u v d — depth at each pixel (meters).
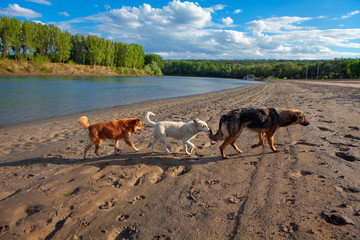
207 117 11.50
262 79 119.19
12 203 3.91
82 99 21.61
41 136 8.86
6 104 17.02
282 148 6.38
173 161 5.84
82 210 3.70
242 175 4.82
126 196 4.16
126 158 6.10
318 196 3.76
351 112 10.92
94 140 6.00
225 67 168.38
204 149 6.81
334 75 95.94
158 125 6.40
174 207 3.76
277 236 2.91
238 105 15.93
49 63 71.88
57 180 4.80
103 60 93.56
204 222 3.31
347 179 4.27
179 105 17.88
